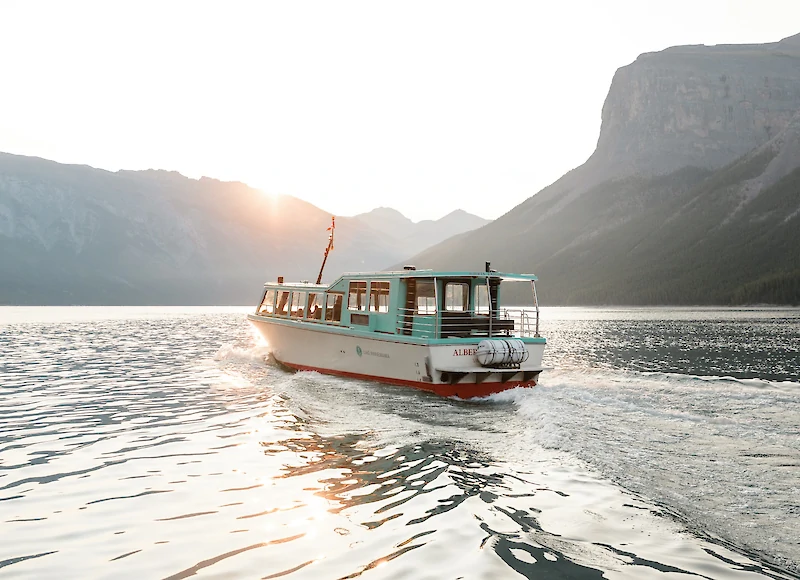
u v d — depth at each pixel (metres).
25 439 13.09
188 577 6.07
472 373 17.45
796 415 13.77
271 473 9.95
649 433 12.03
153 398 18.61
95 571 6.27
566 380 20.41
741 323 85.56
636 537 6.83
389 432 12.91
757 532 6.90
